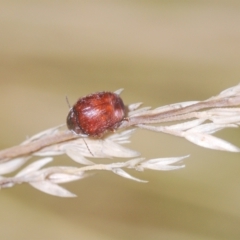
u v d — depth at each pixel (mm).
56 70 129
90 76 130
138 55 132
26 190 115
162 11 135
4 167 91
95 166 89
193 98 129
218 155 118
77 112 91
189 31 134
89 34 133
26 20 132
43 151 91
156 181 116
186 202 115
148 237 115
